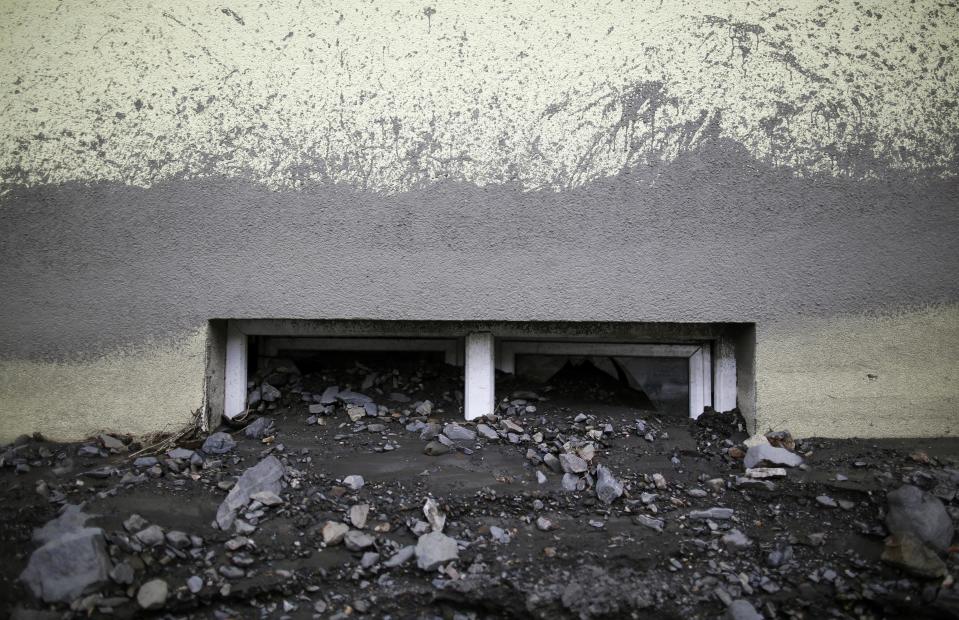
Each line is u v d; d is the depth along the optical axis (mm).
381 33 2646
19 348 2730
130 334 2719
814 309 2625
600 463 2568
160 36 2670
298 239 2684
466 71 2643
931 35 2584
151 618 1980
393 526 2266
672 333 2863
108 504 2283
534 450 2645
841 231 2604
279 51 2658
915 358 2615
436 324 2896
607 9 2615
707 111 2607
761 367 2645
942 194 2588
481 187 2652
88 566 1998
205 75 2668
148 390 2721
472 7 2635
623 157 2625
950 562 2082
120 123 2684
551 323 2873
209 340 2732
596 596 2014
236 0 2658
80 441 2725
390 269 2682
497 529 2266
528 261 2658
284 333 2918
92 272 2709
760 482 2428
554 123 2629
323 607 2031
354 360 3195
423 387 3090
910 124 2588
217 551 2164
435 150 2650
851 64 2594
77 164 2691
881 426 2639
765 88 2605
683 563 2166
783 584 2098
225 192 2682
